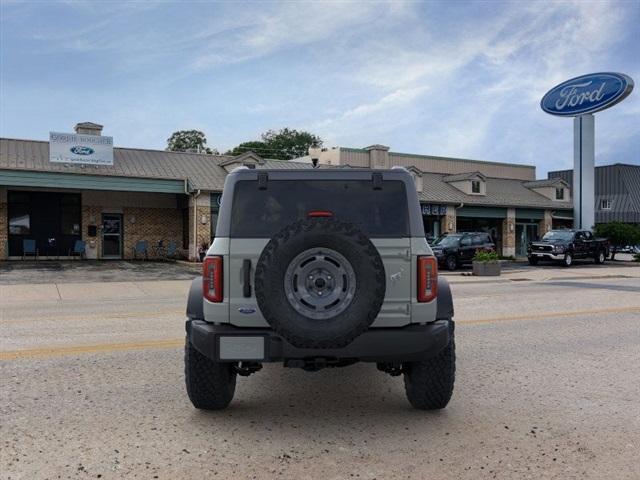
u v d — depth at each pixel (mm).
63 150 25562
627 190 60344
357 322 3947
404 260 4379
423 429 4477
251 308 4328
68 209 28031
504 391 5582
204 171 29438
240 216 4469
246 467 3723
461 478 3582
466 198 36312
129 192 29109
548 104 37438
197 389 4676
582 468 3742
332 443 4168
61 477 3535
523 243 39469
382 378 6066
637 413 4914
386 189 4535
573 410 4984
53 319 10086
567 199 42469
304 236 3971
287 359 4230
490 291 16016
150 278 19688
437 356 4672
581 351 7512
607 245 33156
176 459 3840
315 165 5504
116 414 4758
